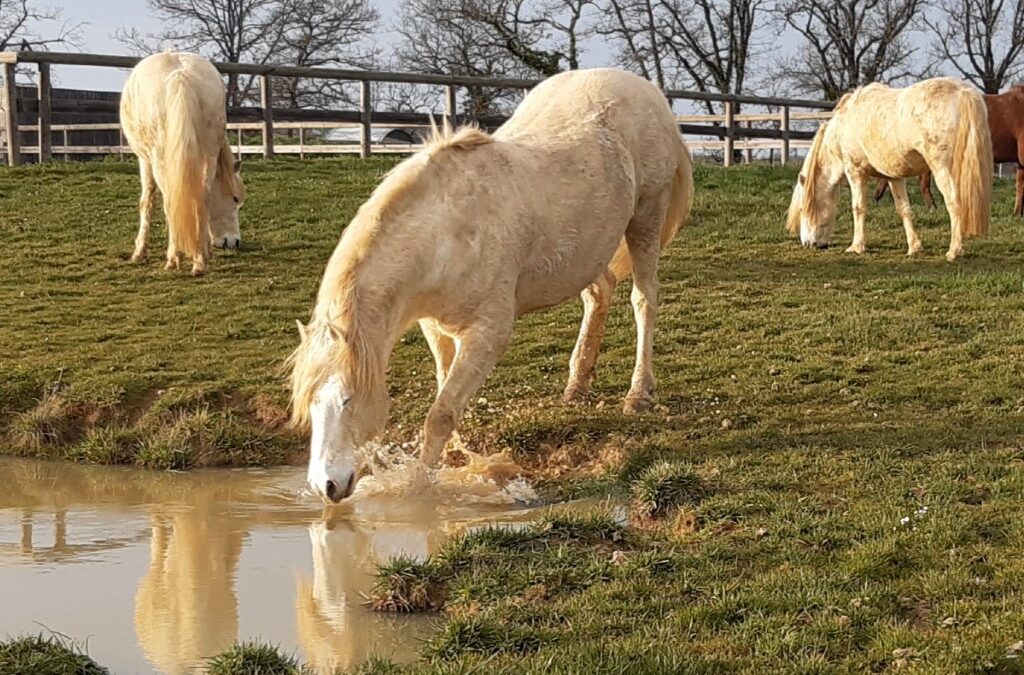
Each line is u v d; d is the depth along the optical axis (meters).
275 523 7.13
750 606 5.07
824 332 10.52
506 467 7.91
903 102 13.60
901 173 14.12
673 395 9.09
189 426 8.91
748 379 9.38
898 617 4.94
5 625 5.46
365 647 5.14
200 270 13.38
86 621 5.51
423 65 44.97
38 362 10.31
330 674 4.82
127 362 10.32
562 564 5.74
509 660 4.69
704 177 20.86
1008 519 5.93
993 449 7.30
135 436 9.00
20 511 7.51
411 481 7.42
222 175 14.24
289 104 45.41
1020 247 14.57
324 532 6.88
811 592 5.14
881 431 7.89
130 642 5.24
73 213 16.06
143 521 7.24
